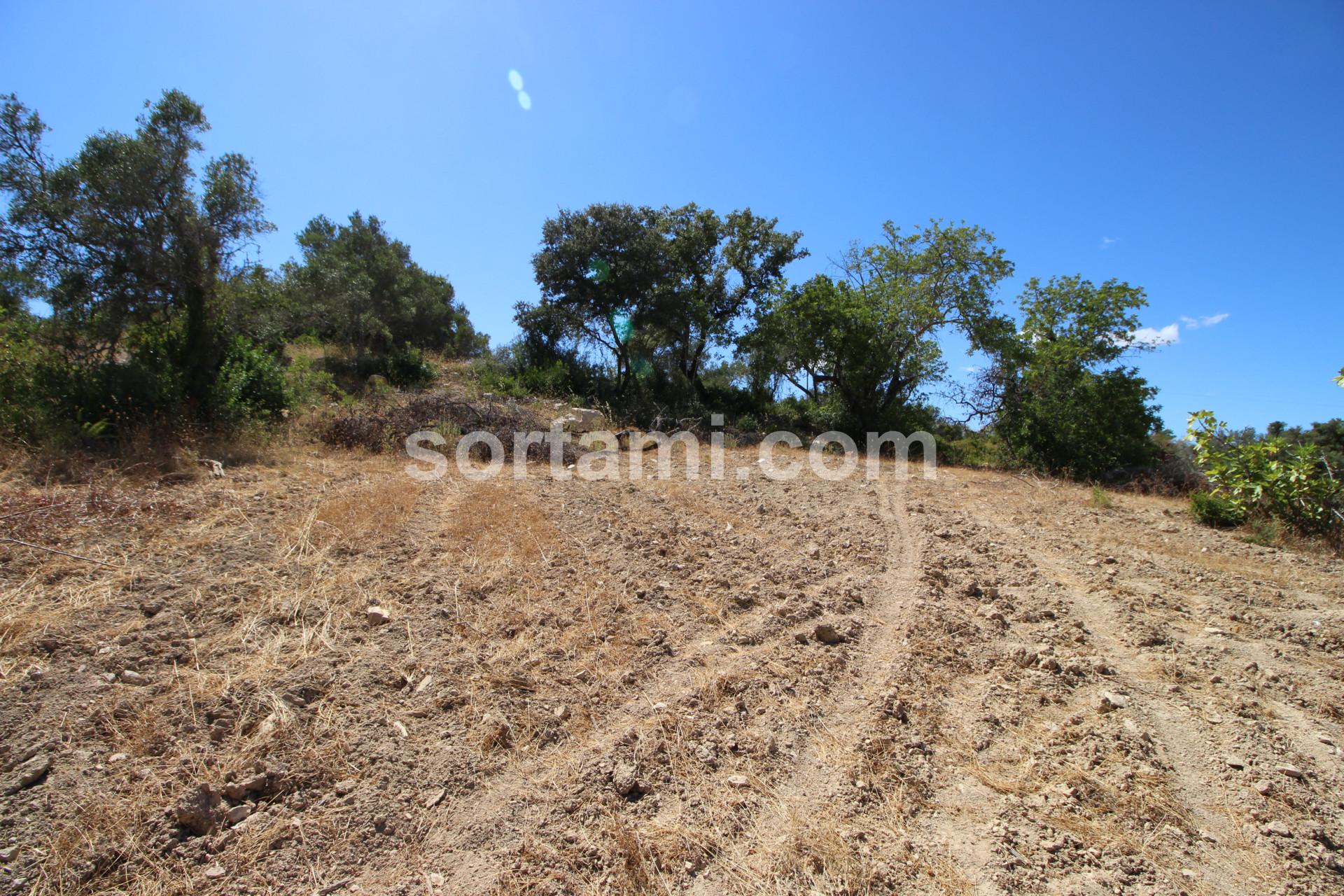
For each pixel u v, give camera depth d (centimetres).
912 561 541
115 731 265
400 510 565
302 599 385
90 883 205
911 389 1730
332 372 1355
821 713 318
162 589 381
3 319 754
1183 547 643
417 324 1977
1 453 586
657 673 346
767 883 218
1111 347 1439
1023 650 383
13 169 729
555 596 427
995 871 225
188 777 246
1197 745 303
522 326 1777
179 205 794
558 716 302
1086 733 306
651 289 1722
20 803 229
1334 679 367
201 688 296
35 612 341
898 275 1698
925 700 330
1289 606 481
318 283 1438
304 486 621
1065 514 779
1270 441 758
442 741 280
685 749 284
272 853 221
